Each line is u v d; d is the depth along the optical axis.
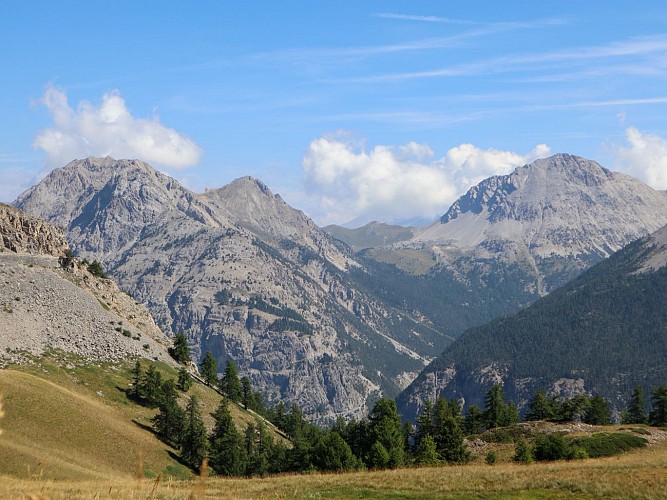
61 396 109.56
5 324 143.38
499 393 160.38
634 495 49.38
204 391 171.50
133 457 103.69
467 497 51.78
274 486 61.00
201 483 13.14
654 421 142.00
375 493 54.97
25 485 35.12
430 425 126.06
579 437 106.06
